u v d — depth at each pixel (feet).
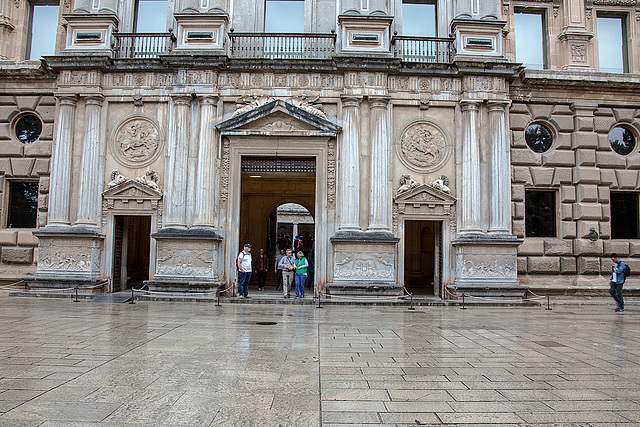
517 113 65.98
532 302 59.57
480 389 20.66
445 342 31.68
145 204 62.39
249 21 65.67
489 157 62.28
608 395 20.01
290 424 16.16
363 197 61.46
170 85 63.46
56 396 18.60
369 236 59.47
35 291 59.41
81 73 63.05
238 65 62.49
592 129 66.44
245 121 61.87
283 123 62.75
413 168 63.16
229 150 62.80
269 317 43.32
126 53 64.75
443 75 63.31
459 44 63.41
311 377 22.13
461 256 60.18
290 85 63.26
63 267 60.18
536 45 69.10
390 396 19.48
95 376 21.50
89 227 60.95
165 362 24.35
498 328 38.55
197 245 59.57
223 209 62.03
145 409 17.30
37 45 68.80
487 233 61.26
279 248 88.17
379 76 62.34
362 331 35.94
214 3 63.67
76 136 62.95
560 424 16.58
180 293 58.54
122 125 63.77
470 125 62.23
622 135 68.33
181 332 33.65
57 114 63.52
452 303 57.41
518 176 64.59
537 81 65.10
